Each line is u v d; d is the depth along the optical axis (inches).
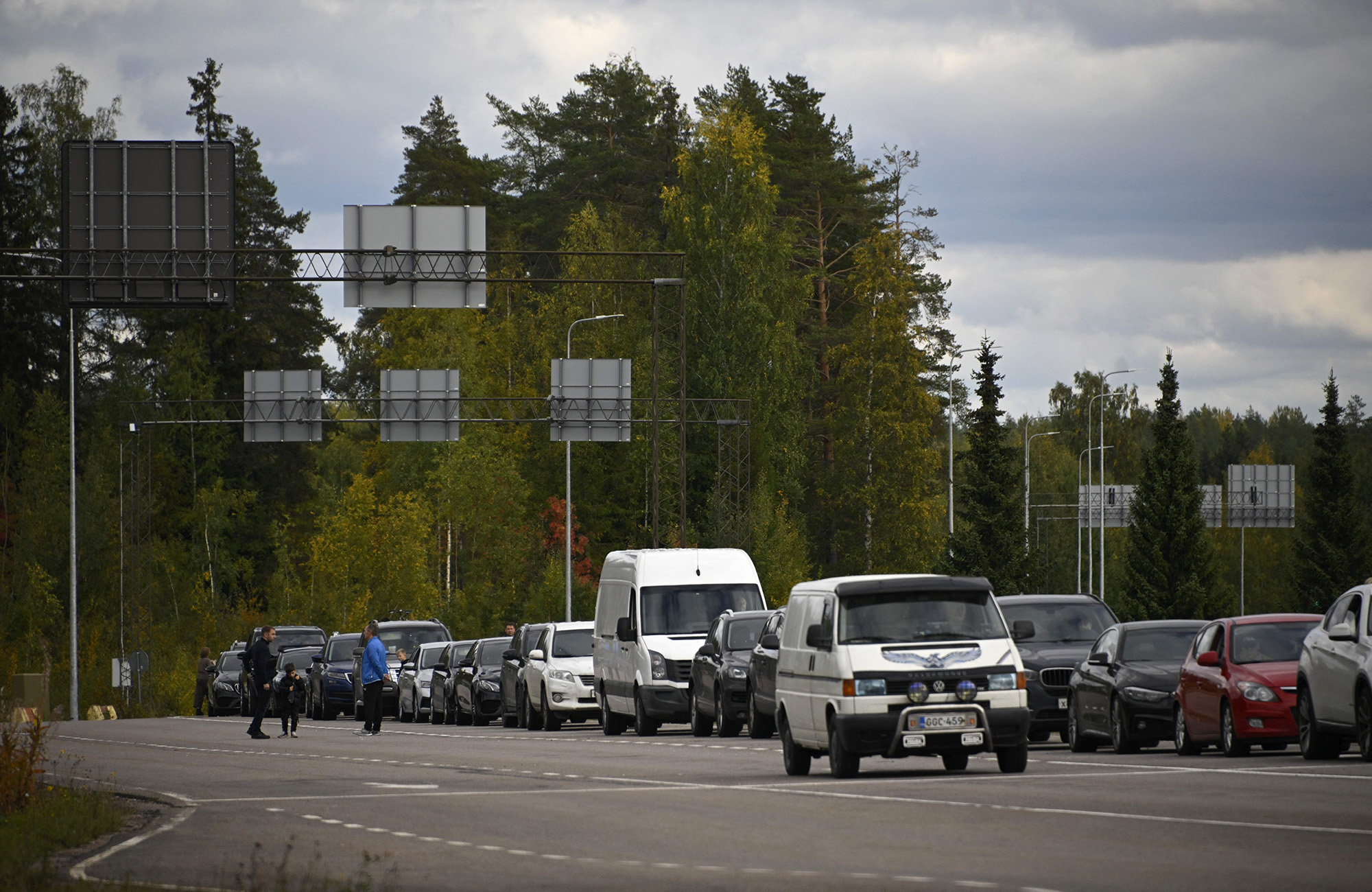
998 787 2000.5
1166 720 2687.0
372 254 4308.6
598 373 5708.7
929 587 2246.6
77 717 6875.0
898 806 1800.0
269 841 1662.2
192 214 4013.3
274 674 4153.5
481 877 1328.7
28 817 1863.9
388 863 1440.7
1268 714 2440.9
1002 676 2187.5
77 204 3986.2
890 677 2167.8
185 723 5536.4
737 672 3614.7
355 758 3070.9
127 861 1523.1
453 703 5260.8
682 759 2815.0
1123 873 1243.8
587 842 1557.6
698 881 1262.3
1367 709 2207.2
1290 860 1291.8
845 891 1180.5
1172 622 2903.5
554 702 4399.6
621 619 3981.3
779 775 2374.5
